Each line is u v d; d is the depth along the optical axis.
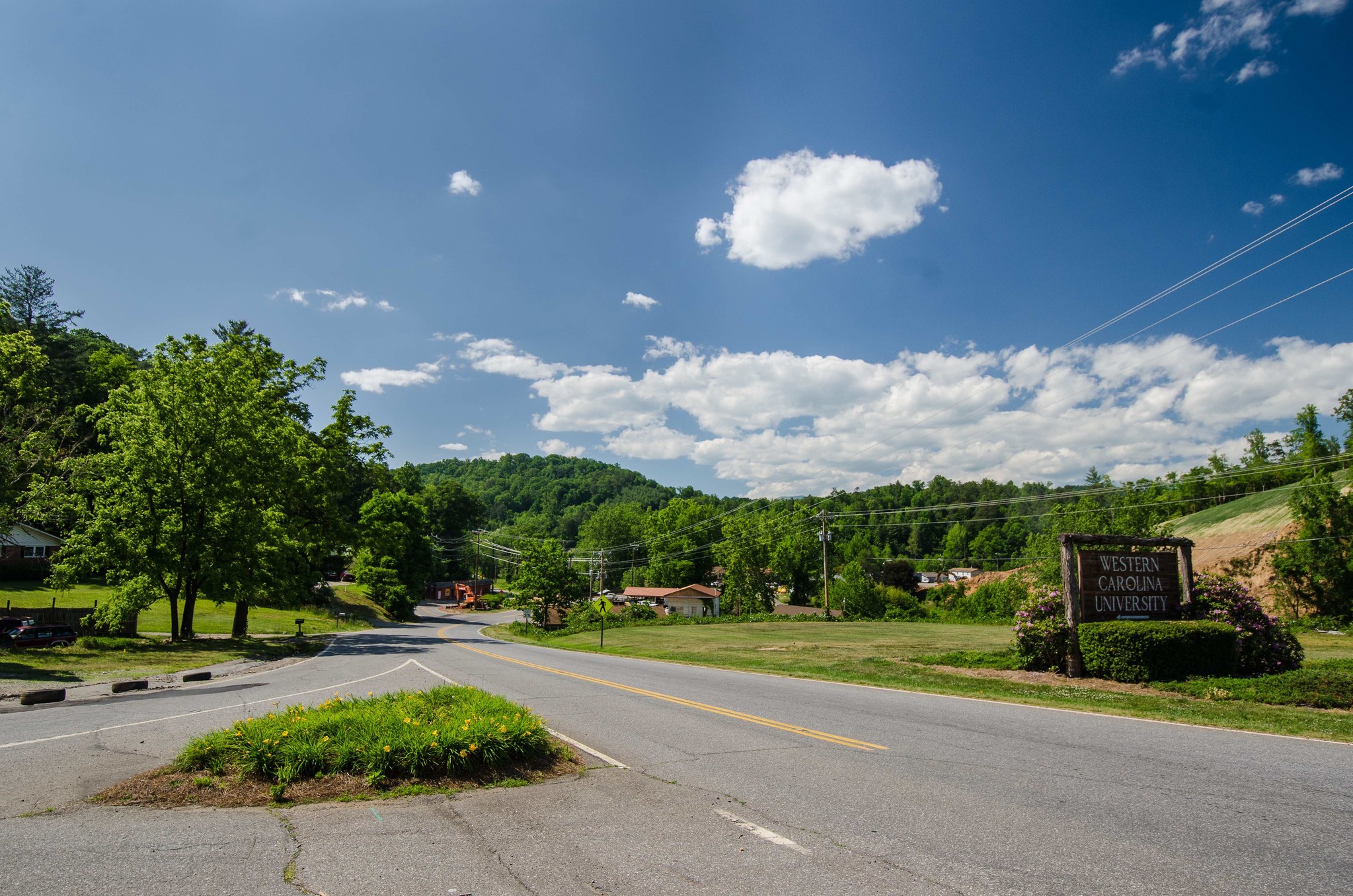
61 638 25.88
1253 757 7.31
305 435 35.66
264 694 12.93
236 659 21.58
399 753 6.48
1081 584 14.21
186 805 5.68
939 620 57.66
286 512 34.59
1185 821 5.23
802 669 17.44
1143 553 14.88
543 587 55.06
